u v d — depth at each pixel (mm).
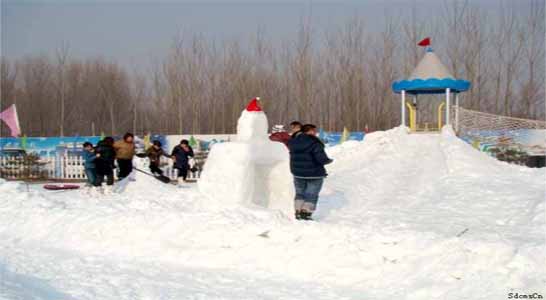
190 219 8594
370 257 6953
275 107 38875
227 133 38938
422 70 19844
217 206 9180
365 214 9727
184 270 7332
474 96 35938
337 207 10422
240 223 8172
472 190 11680
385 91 37781
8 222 9797
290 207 9867
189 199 10562
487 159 15609
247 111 9781
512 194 11094
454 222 8914
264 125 9789
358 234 7348
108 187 13062
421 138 18109
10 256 7914
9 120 13953
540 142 22844
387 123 37531
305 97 38094
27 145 25375
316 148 8836
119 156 13852
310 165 8844
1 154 25000
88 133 44281
